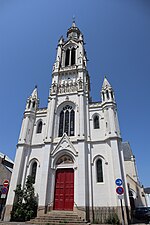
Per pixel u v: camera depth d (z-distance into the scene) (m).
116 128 28.80
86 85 36.72
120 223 21.11
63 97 35.38
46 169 27.05
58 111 34.09
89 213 23.09
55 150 28.83
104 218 22.48
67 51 46.28
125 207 22.09
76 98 34.34
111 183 24.52
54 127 31.91
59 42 47.81
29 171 28.45
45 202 24.36
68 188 26.20
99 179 25.72
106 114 30.62
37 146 30.67
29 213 23.52
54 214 23.00
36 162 29.27
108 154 26.97
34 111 34.88
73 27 55.31
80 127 29.81
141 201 43.78
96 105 32.84
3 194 18.75
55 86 37.12
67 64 43.28
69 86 36.81
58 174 27.72
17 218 23.50
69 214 22.77
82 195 23.73
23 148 29.77
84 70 38.75
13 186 26.41
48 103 35.38
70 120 32.59
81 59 40.91
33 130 32.97
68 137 29.50
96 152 27.77
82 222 20.72
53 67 42.44
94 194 24.48
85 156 27.22
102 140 28.53
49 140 29.78
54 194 26.19
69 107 34.31
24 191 25.84
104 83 35.00
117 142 27.03
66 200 25.38
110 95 32.44
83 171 25.50
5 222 21.88
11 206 24.78
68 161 28.02
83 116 31.12
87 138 29.28
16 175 27.30
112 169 25.44
